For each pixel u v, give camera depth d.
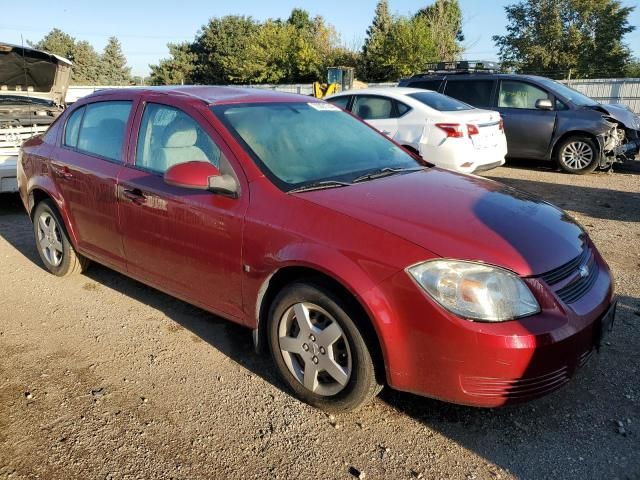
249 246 3.02
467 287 2.42
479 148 7.73
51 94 9.09
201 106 3.54
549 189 8.48
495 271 2.46
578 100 9.93
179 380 3.28
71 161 4.34
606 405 2.96
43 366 3.45
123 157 3.93
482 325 2.38
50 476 2.51
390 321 2.53
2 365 3.46
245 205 3.07
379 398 3.08
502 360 2.37
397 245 2.57
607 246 5.59
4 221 6.96
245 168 3.16
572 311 2.55
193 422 2.89
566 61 43.97
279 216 2.92
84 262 4.87
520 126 10.01
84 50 86.12
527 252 2.61
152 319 4.09
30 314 4.20
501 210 2.99
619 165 10.73
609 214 6.93
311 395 2.95
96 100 4.40
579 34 43.12
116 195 3.86
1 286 4.76
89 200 4.15
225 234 3.14
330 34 48.06
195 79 66.44
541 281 2.54
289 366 3.03
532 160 11.36
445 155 7.59
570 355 2.51
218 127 3.37
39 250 5.03
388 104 8.42
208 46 64.31
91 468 2.56
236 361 3.49
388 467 2.55
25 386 3.22
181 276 3.54
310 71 46.72
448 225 2.69
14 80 8.56
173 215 3.43
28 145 5.03
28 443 2.73
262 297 3.06
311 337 2.88
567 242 2.85
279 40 47.78
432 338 2.46
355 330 2.67
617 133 9.64
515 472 2.51
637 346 3.55
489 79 10.38
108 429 2.83
